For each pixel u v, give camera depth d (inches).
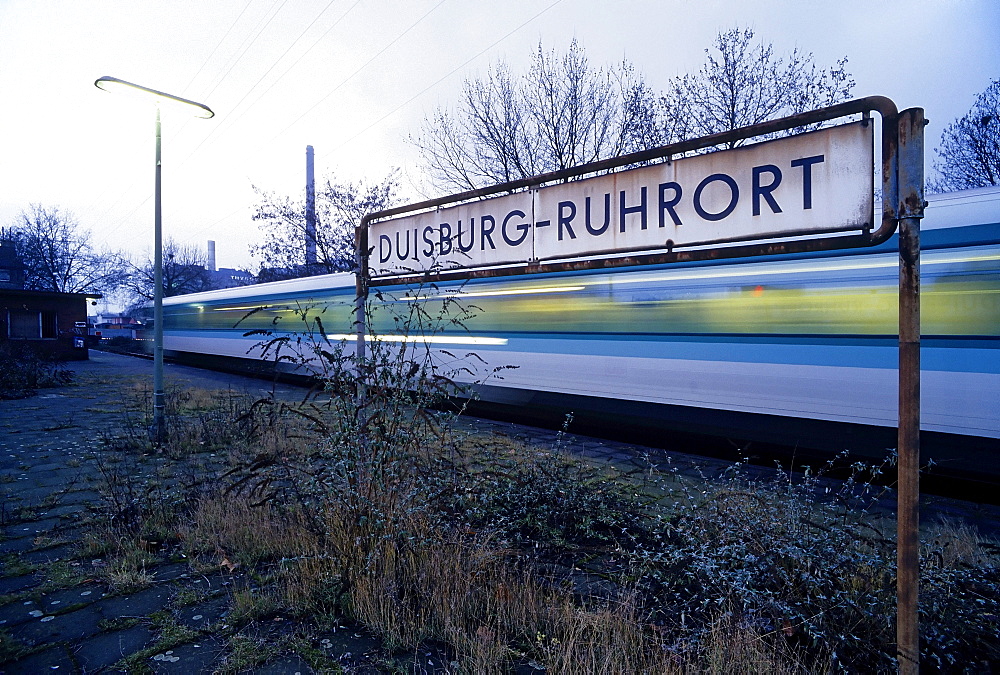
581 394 321.1
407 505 132.1
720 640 99.4
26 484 227.0
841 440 234.2
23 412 416.8
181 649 111.3
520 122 722.2
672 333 285.1
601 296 314.0
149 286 2214.6
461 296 383.9
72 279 2135.8
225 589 135.9
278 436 263.0
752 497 143.4
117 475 232.2
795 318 247.3
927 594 105.7
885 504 202.8
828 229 75.1
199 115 337.7
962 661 97.8
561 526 169.0
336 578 128.3
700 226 87.7
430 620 117.2
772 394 252.2
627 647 103.9
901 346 71.0
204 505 179.2
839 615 103.5
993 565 124.1
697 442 294.7
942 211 217.3
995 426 201.0
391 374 141.6
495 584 126.0
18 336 986.1
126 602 130.3
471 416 401.1
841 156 73.9
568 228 106.3
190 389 528.7
